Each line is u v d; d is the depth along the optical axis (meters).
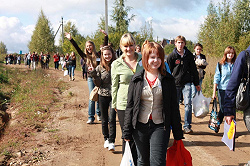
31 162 4.41
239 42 18.14
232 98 3.11
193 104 5.82
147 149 3.00
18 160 4.48
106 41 6.21
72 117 7.38
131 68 3.69
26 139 5.52
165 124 2.86
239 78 3.04
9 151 4.87
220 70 5.69
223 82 5.66
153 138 2.86
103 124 4.94
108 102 4.80
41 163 4.36
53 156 4.66
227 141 3.56
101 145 5.22
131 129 3.01
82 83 14.64
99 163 4.36
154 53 2.87
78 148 5.05
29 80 15.84
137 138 2.97
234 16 19.56
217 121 5.61
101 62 4.77
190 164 2.98
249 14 19.44
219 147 5.06
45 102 9.01
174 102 2.92
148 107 2.90
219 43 19.52
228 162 4.34
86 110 8.31
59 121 6.97
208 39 21.16
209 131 6.10
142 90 2.91
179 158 2.95
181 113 7.76
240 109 3.05
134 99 2.95
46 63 28.55
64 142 5.38
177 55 5.57
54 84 13.58
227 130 3.57
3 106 9.53
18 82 15.55
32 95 10.55
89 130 6.22
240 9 19.61
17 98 10.48
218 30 20.00
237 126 6.42
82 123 6.81
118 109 3.72
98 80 4.62
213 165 4.23
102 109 4.86
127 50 3.63
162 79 2.89
